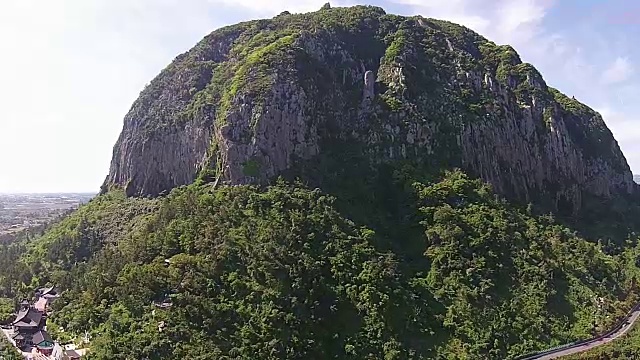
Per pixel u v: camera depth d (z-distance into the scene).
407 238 171.50
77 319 139.62
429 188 183.00
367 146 198.00
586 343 151.12
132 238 169.00
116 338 123.44
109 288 142.75
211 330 126.88
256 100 184.12
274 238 151.00
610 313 164.75
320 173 181.88
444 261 161.50
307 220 159.25
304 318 135.00
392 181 187.62
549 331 151.00
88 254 184.62
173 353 120.00
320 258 150.62
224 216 157.12
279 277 141.25
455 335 143.25
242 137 179.88
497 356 140.38
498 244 170.00
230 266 142.00
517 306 154.38
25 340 141.75
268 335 128.38
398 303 145.75
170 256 148.38
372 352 134.62
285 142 183.25
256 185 172.75
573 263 180.00
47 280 177.12
